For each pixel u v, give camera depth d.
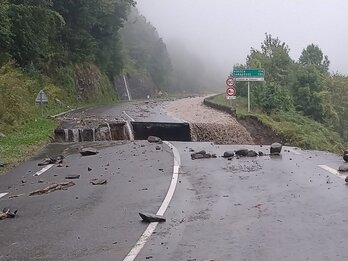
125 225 7.36
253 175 11.08
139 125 23.94
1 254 6.30
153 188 10.01
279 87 32.50
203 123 24.66
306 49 56.69
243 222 7.24
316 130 30.02
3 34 30.39
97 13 54.53
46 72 40.88
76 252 6.23
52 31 41.78
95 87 53.19
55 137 20.52
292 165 12.36
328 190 9.19
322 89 37.03
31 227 7.54
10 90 22.77
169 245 6.31
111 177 11.48
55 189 10.30
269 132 25.31
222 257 5.75
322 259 5.57
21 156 15.20
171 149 16.09
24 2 34.72
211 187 9.91
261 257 5.71
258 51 40.06
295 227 6.88
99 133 21.94
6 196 9.92
